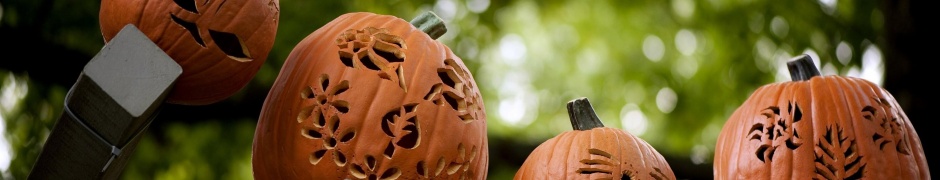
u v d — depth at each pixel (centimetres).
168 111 478
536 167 195
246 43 167
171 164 523
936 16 397
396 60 177
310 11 514
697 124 636
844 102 207
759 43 627
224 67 167
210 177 525
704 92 638
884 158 204
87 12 472
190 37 163
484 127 181
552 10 639
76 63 450
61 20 468
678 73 653
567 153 194
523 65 662
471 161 175
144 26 162
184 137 521
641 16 648
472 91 179
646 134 648
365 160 168
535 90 666
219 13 164
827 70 592
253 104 479
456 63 179
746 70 628
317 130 170
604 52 665
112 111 155
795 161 203
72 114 158
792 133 205
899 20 403
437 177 171
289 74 176
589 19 651
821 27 604
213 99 173
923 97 393
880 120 207
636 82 659
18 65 441
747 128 210
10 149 479
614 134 197
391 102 169
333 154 168
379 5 539
